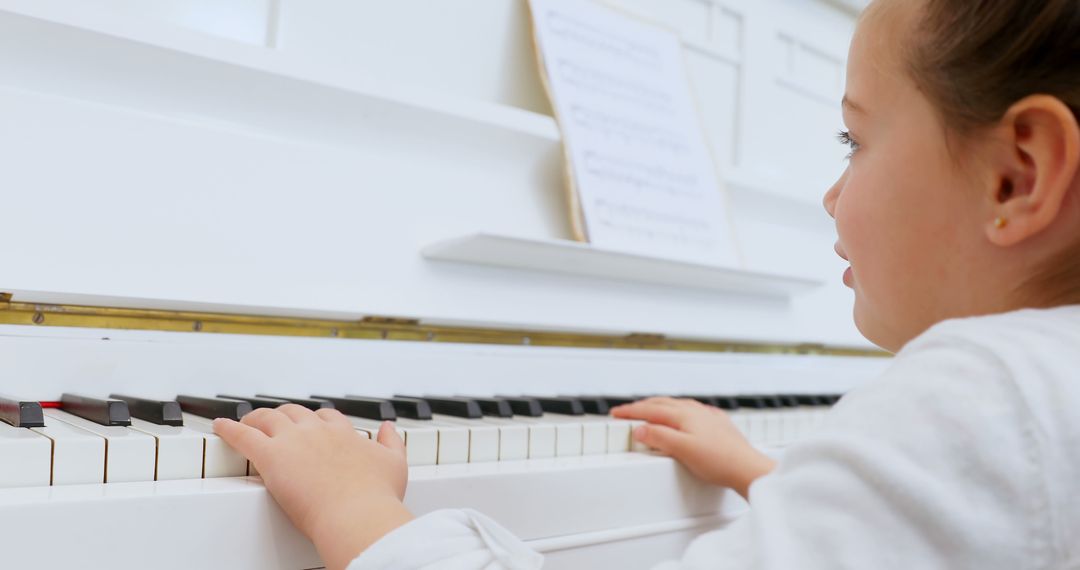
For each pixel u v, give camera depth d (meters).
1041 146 0.46
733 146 1.68
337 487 0.57
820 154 1.87
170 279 0.87
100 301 0.83
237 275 0.92
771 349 1.56
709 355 1.40
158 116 0.89
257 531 0.57
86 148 0.84
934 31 0.51
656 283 1.32
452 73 1.22
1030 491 0.41
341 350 0.97
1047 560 0.41
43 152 0.81
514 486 0.70
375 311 1.01
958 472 0.42
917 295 0.54
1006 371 0.44
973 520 0.41
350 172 1.03
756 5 1.73
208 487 0.56
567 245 1.06
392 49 1.15
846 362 1.69
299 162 0.98
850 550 0.42
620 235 1.24
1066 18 0.45
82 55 0.84
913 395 0.45
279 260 0.95
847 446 0.44
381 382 0.99
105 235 0.84
